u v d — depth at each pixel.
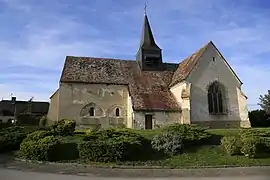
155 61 35.66
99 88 31.42
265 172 14.95
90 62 34.34
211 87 31.08
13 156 18.84
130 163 16.89
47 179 12.70
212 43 32.12
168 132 20.55
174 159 17.94
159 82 33.44
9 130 22.58
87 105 30.66
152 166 16.41
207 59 31.39
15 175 13.45
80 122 30.06
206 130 22.45
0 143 19.81
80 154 17.75
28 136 19.75
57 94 31.64
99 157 17.16
